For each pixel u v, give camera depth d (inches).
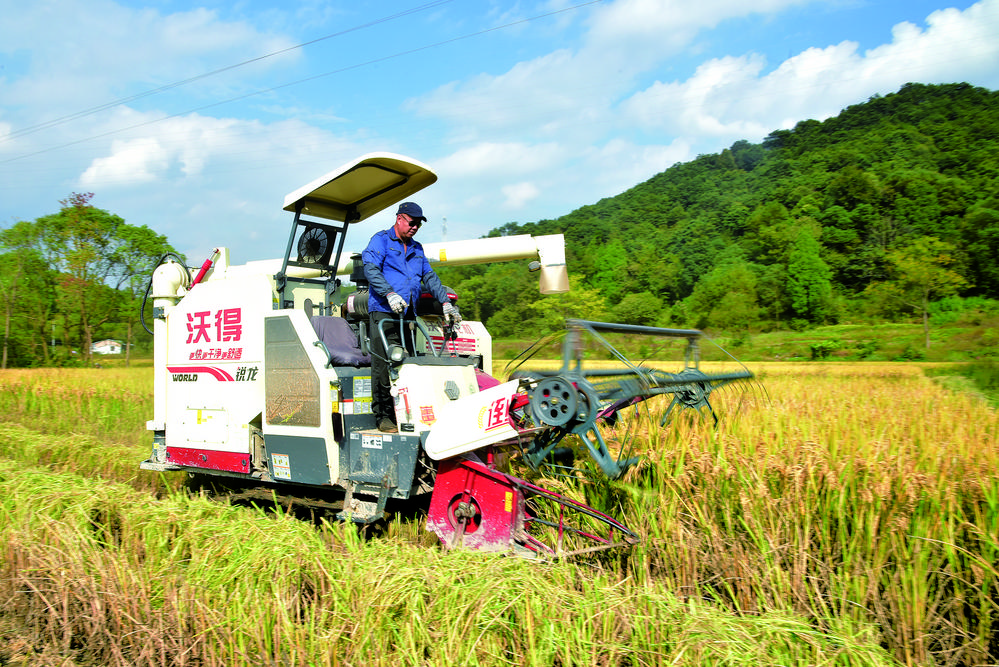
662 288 3174.2
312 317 222.7
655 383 185.3
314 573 144.9
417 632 124.4
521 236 278.4
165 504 191.5
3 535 173.0
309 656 122.4
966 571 143.0
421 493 195.2
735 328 2578.7
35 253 1670.8
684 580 163.8
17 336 1769.2
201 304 239.1
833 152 4424.2
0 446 361.7
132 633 133.3
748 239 3501.5
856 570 148.6
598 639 122.4
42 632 148.1
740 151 5516.7
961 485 155.7
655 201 4923.7
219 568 152.4
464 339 268.8
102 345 2632.9
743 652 115.9
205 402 237.0
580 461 198.7
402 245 212.8
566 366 162.1
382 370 202.1
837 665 118.0
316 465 205.2
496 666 117.7
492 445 181.0
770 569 154.3
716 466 169.6
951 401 340.5
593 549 161.5
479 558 149.3
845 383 529.7
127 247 1712.6
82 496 198.1
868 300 2768.2
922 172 3587.6
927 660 133.1
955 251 2544.3
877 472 161.6
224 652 126.9
